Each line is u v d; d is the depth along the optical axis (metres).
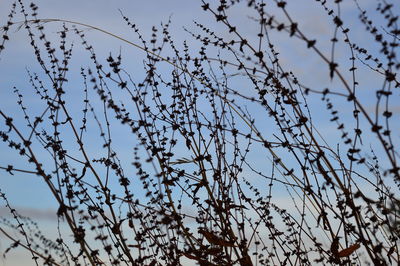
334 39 2.09
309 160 2.84
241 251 3.16
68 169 3.02
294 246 3.29
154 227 3.18
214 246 3.18
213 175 3.24
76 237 2.66
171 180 3.15
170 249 3.01
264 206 3.35
